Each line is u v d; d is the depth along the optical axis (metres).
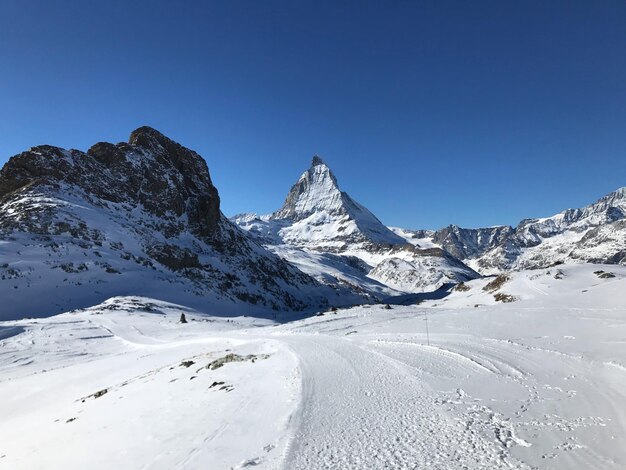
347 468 9.37
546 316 33.31
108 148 144.38
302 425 12.34
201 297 100.62
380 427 11.75
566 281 82.75
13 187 114.56
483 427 11.12
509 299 80.88
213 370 23.55
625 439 9.66
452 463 9.23
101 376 32.41
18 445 16.91
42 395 29.38
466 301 95.94
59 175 120.06
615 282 47.12
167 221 140.38
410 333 32.75
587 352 19.42
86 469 11.54
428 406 13.31
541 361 18.72
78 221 101.44
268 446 11.16
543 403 12.77
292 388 16.81
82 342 49.56
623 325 25.02
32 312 68.19
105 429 15.55
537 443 9.88
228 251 158.62
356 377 18.06
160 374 26.55
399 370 18.92
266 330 49.47
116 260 95.62
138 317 67.56
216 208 169.12
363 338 32.19
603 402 12.35
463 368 18.52
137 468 10.88
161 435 13.33
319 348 28.16
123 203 131.38
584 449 9.37
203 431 13.02
